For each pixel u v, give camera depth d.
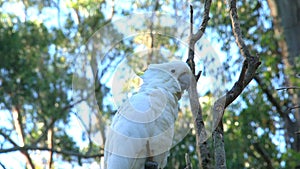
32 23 14.78
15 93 14.04
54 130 14.70
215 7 12.99
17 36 14.04
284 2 14.30
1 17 14.66
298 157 11.30
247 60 5.95
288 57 13.80
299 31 14.04
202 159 5.76
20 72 14.01
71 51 14.92
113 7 14.73
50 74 14.40
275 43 14.72
